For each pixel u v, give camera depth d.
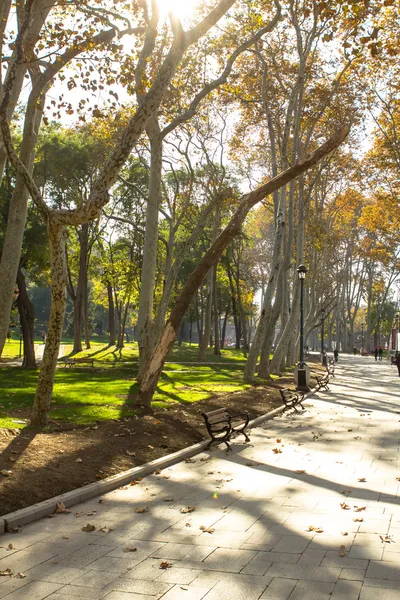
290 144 35.34
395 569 5.90
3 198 34.34
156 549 6.70
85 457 10.85
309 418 18.20
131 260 52.19
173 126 22.73
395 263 66.19
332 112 32.59
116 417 15.10
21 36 11.61
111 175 11.54
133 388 22.69
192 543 6.88
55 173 41.22
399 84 33.34
